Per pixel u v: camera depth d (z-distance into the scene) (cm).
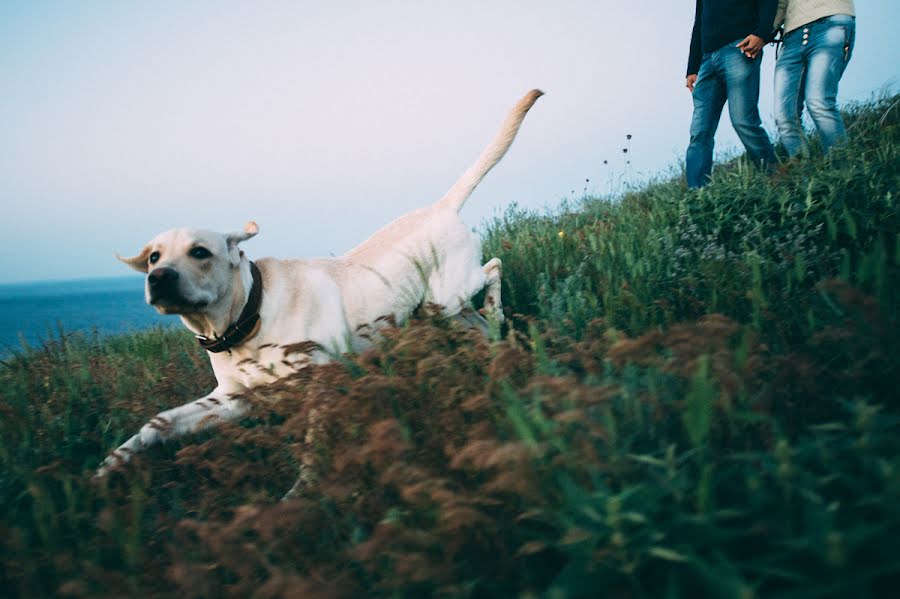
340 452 153
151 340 468
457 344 216
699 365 109
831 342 156
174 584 130
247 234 287
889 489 82
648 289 258
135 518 142
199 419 264
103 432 239
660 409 128
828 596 79
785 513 94
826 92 390
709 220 328
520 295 386
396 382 164
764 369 141
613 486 112
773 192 311
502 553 108
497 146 380
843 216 252
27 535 151
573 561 91
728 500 104
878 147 339
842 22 382
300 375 195
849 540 78
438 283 354
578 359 173
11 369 310
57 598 131
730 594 77
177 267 250
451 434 146
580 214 602
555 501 105
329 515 138
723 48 423
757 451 120
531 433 111
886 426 104
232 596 122
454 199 379
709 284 237
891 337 125
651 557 92
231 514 172
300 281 295
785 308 197
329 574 121
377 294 325
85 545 149
